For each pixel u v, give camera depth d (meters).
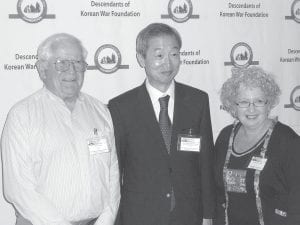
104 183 2.17
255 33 3.04
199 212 2.33
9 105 2.60
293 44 3.14
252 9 3.02
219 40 2.97
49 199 2.03
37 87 2.63
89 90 2.74
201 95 2.37
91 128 2.17
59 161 2.04
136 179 2.25
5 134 2.05
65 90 2.08
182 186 2.25
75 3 2.65
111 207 2.21
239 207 2.19
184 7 2.87
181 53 2.90
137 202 2.24
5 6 2.54
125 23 2.76
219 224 2.34
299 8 3.12
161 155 2.23
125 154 2.30
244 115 2.18
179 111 2.29
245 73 2.20
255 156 2.14
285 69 3.13
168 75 2.24
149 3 2.79
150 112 2.26
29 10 2.58
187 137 2.27
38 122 2.04
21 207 1.99
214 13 2.94
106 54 2.74
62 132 2.07
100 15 2.71
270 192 2.11
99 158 2.14
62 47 2.06
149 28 2.27
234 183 2.18
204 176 2.34
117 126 2.28
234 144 2.27
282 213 2.09
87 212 2.10
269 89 2.16
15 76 2.59
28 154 2.00
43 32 2.61
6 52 2.57
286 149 2.06
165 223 2.22
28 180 1.99
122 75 2.79
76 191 2.06
